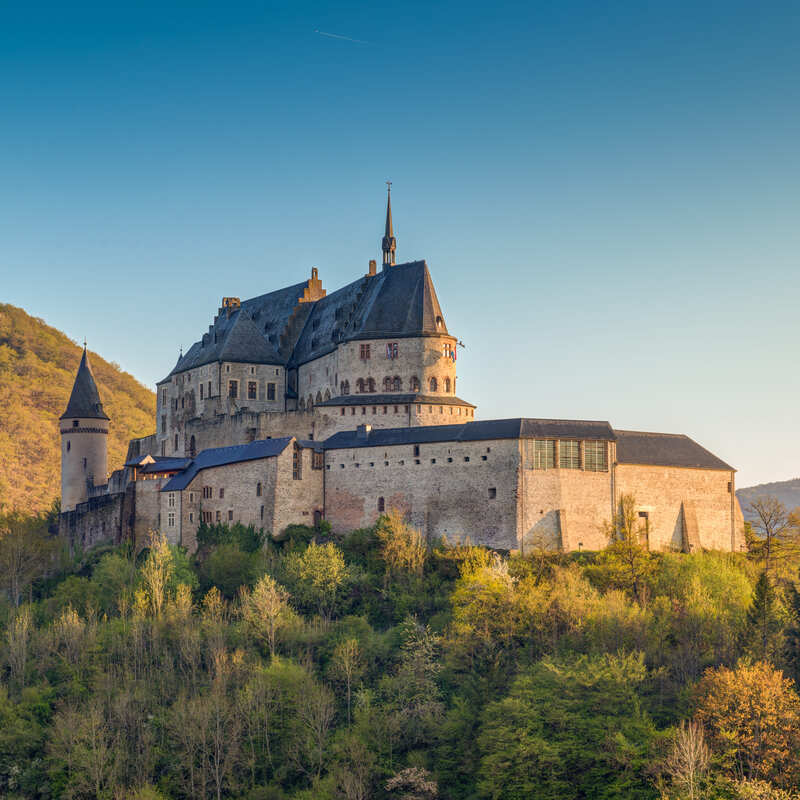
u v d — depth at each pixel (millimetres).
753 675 105938
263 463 155500
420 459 152875
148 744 114625
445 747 110188
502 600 126438
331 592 138625
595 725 106125
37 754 117438
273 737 115812
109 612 144625
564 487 149125
